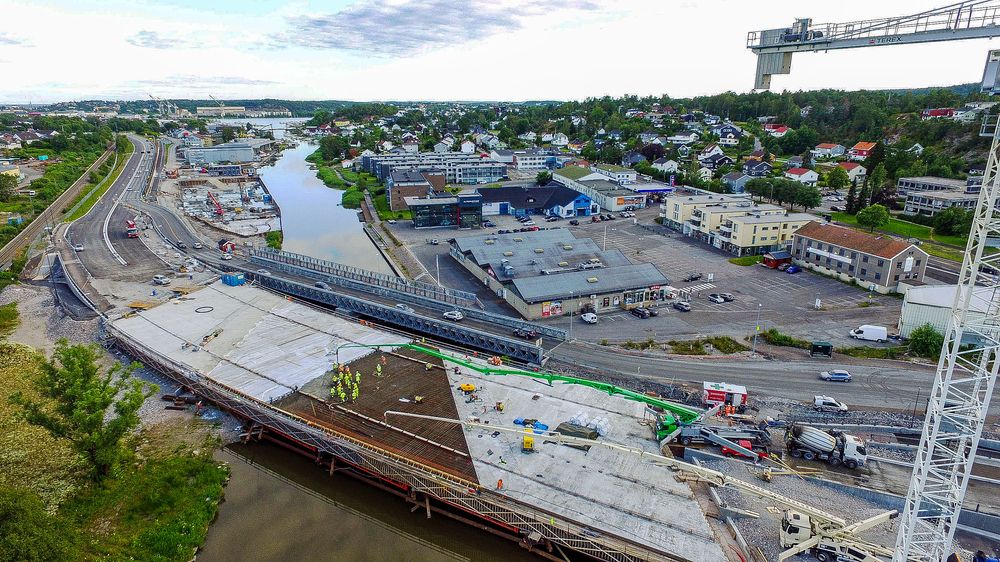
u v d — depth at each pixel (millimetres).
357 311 82438
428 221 134875
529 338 70188
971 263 26766
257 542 41812
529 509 40000
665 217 139125
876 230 121438
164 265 102688
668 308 83312
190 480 47656
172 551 39812
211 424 56188
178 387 62406
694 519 39406
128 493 45688
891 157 169375
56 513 42781
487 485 42438
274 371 60906
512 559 40469
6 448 51125
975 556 36500
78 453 47750
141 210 146500
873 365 63750
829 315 79625
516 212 149250
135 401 47906
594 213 153000
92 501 44531
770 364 64438
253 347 67000
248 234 130875
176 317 76250
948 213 115812
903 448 48250
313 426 50125
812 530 37406
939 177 152375
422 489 43719
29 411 50406
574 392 56312
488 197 152000
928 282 88312
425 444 47656
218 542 41719
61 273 99562
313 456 51031
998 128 25109
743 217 114125
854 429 51375
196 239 121438
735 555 36625
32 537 33562
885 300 85062
